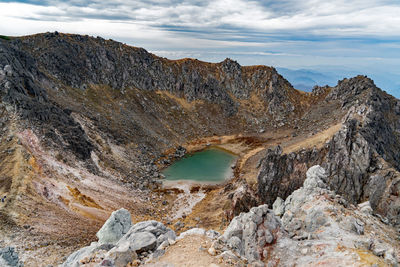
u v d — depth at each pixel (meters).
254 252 24.09
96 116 129.62
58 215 51.84
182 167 126.62
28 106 80.31
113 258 18.73
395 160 108.25
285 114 195.25
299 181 86.25
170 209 85.38
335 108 175.00
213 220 74.44
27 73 104.44
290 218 32.78
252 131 182.38
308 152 92.94
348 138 89.44
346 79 192.00
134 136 137.25
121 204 75.06
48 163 68.50
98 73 162.00
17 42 134.88
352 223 28.08
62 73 140.62
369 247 24.36
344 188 83.12
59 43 152.62
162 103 182.25
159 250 20.17
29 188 54.22
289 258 24.14
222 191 96.56
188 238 22.39
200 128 178.62
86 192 69.06
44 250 40.34
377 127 111.88
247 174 109.69
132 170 107.94
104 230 27.16
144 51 199.50
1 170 57.00
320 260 23.17
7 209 46.22
